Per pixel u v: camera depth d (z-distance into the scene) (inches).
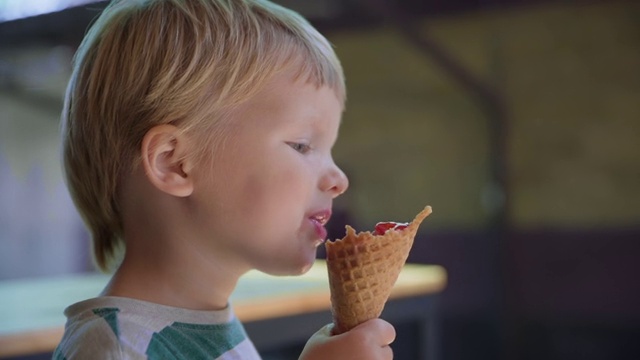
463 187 227.0
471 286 224.2
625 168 204.4
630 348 201.9
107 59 34.5
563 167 212.4
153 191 34.0
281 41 34.5
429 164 231.8
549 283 213.5
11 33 219.0
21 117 284.4
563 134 212.4
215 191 33.2
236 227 33.2
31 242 288.2
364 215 239.8
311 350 32.0
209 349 34.3
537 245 215.2
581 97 209.9
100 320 32.4
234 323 36.9
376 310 33.8
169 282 34.2
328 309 82.3
